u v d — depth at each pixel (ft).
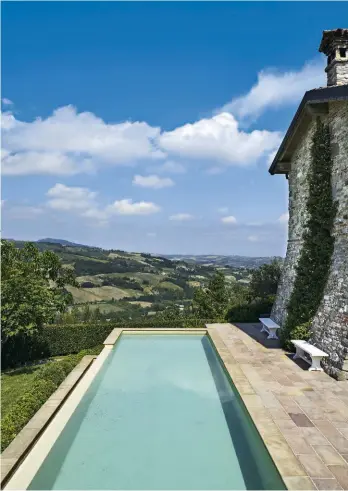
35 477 19.03
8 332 48.29
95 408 29.27
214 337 46.98
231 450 22.71
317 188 38.83
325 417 23.59
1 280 49.44
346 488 16.26
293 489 16.12
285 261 53.06
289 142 45.70
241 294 86.63
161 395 31.86
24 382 44.45
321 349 34.22
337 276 34.96
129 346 48.98
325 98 33.55
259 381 30.30
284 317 48.44
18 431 24.58
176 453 22.48
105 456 22.40
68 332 57.00
